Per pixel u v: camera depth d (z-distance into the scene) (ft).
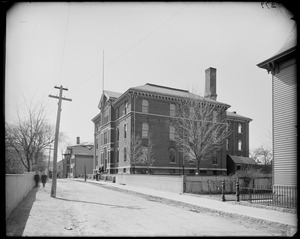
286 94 49.26
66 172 272.10
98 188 94.07
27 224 29.68
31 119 108.58
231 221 35.86
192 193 67.82
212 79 144.87
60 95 68.80
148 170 122.31
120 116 140.67
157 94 129.39
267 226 33.04
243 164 148.36
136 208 45.68
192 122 95.14
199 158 92.22
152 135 127.03
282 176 48.78
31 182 83.82
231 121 165.07
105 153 156.56
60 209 41.73
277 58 49.96
